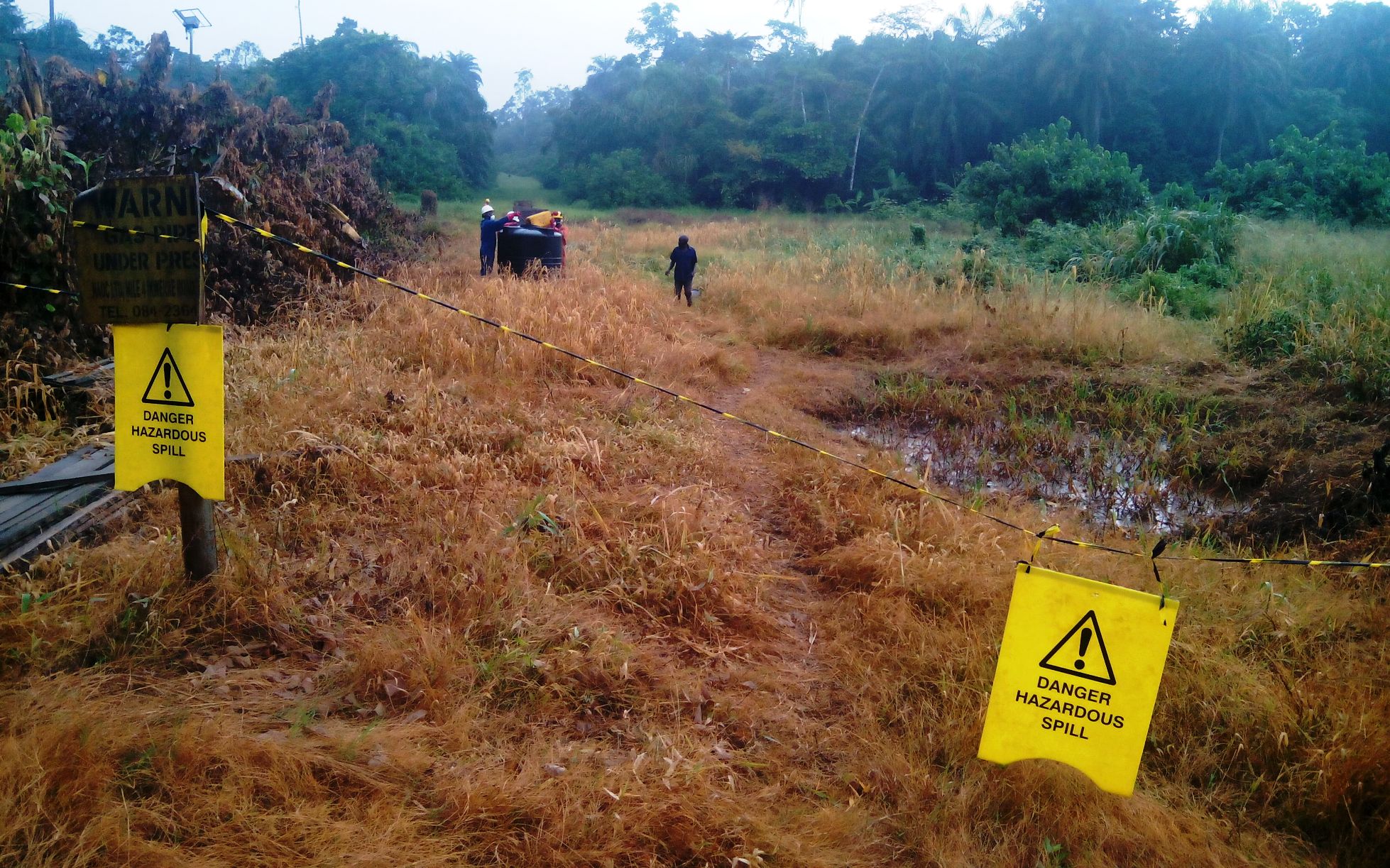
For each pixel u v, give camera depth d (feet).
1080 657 10.55
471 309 34.60
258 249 34.96
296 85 207.10
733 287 52.65
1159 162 168.96
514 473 21.15
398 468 19.94
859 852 11.03
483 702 12.84
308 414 22.18
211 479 13.23
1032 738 10.84
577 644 14.28
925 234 72.74
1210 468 27.17
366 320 33.53
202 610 13.78
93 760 10.48
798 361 40.37
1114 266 56.18
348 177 54.29
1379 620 16.47
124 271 12.87
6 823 9.40
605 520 18.63
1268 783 12.50
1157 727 13.48
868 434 31.45
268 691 12.55
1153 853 11.28
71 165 34.45
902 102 189.57
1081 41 169.48
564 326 33.63
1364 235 65.67
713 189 196.95
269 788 10.55
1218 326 40.45
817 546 20.25
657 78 213.25
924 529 20.01
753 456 26.63
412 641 13.64
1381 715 13.26
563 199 208.33
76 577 14.28
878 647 15.65
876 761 12.64
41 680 12.02
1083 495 25.95
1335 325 35.09
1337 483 22.38
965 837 11.21
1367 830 11.73
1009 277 51.31
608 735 12.77
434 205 107.65
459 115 229.45
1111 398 33.01
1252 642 15.85
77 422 21.79
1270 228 64.59
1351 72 184.75
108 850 9.47
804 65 205.16
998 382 36.32
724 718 13.57
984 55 190.80
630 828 10.70
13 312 24.25
